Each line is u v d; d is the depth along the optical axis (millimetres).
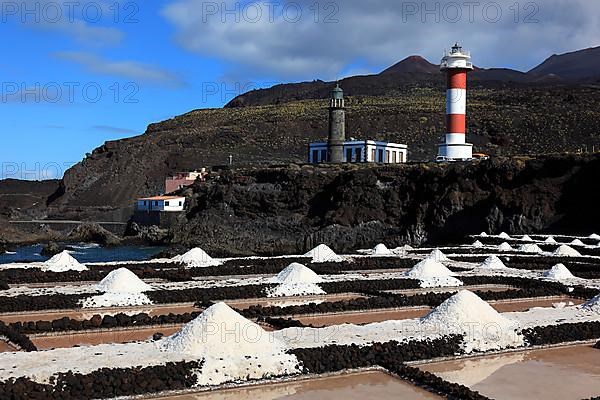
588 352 21750
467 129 154000
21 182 178250
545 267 41781
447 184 85500
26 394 15898
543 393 17469
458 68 91062
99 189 142250
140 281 31766
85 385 16609
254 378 18094
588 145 135250
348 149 111125
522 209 77812
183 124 197875
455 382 18359
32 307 27984
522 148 140000
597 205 74188
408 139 156250
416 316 27750
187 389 17281
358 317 27438
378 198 90875
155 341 20281
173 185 123938
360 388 17703
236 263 42062
